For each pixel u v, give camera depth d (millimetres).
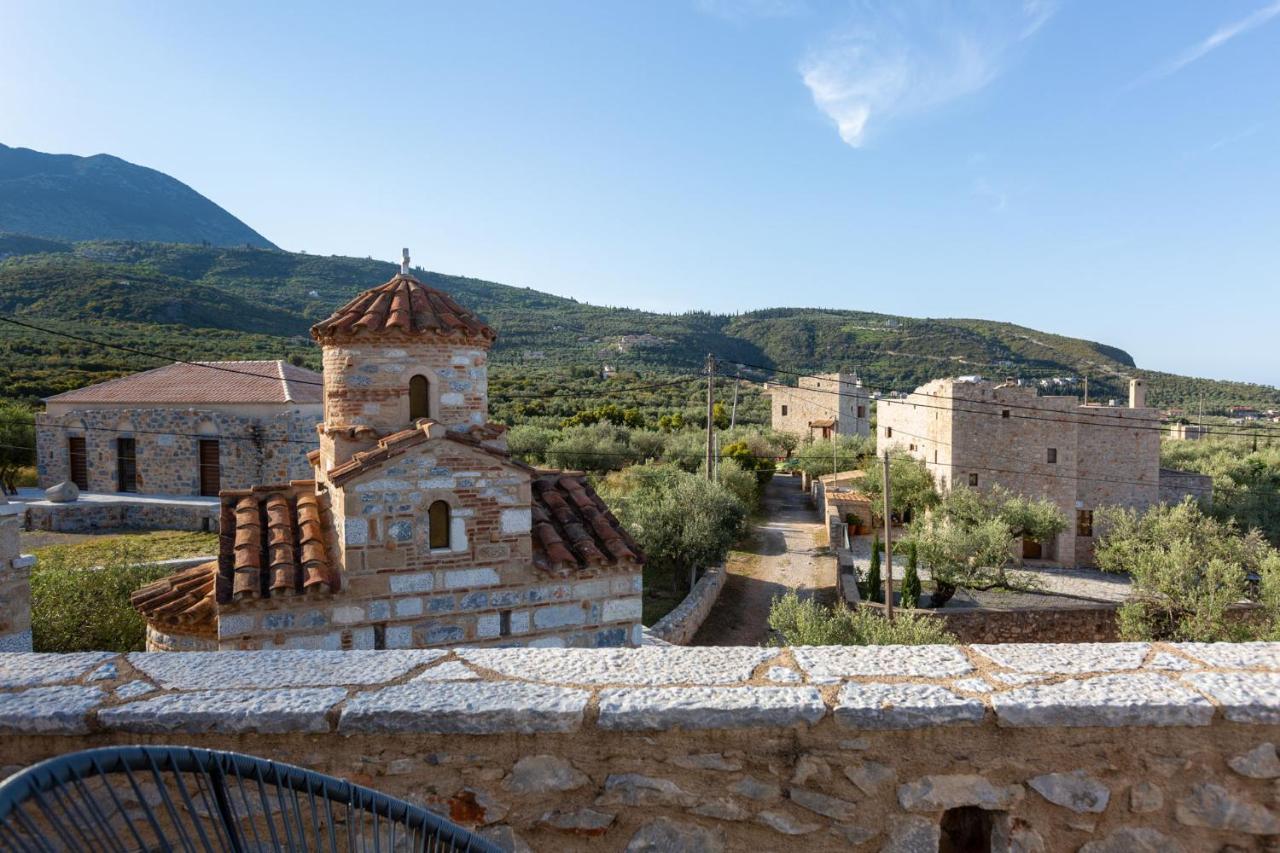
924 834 2750
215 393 31047
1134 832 2734
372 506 9352
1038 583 28750
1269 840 2711
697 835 2783
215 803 2186
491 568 9961
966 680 2947
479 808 2777
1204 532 27609
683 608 22609
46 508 28031
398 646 9531
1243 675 2953
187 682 2977
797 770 2764
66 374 45375
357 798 2271
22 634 11320
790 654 3273
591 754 2781
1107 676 2959
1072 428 35344
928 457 37844
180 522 28859
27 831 1704
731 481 38688
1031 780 2740
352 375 10398
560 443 42750
